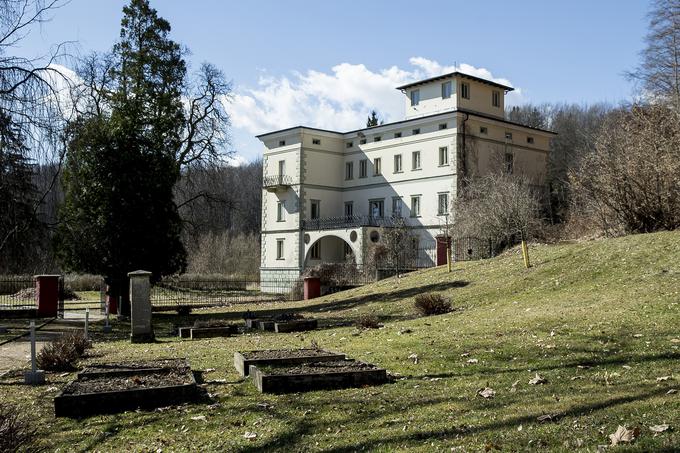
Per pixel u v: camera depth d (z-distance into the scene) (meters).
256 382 8.70
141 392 7.79
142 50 36.75
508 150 51.44
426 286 24.69
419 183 51.31
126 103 30.25
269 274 58.91
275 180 58.34
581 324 12.04
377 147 55.62
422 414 6.69
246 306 31.58
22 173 13.73
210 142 39.47
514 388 7.66
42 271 24.47
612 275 18.20
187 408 7.62
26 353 13.88
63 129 13.84
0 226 13.64
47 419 7.29
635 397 6.61
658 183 22.80
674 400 6.34
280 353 10.53
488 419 6.26
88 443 6.36
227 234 73.56
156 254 24.56
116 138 23.81
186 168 39.38
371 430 6.26
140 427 6.88
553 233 36.69
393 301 22.88
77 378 8.86
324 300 28.73
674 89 35.25
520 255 25.50
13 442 5.04
